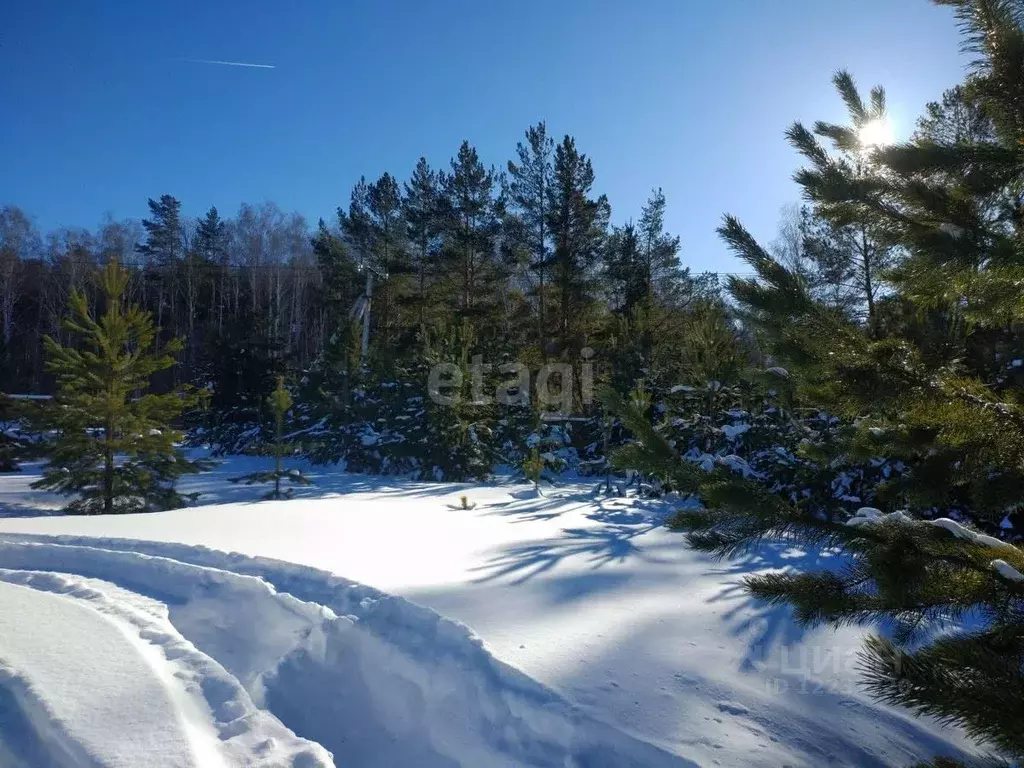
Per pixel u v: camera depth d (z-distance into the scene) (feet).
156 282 151.33
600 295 91.71
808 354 9.05
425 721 12.01
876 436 10.33
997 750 6.16
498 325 91.81
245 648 15.12
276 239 164.35
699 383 41.78
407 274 105.19
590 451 60.23
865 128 8.83
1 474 61.77
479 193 97.30
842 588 7.89
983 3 7.23
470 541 23.47
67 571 20.24
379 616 14.94
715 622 15.62
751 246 9.20
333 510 30.35
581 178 88.33
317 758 9.96
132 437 38.17
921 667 6.23
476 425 55.83
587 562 20.62
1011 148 7.45
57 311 140.56
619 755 10.11
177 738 10.07
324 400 68.33
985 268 7.54
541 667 12.37
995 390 10.18
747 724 11.16
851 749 10.90
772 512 7.96
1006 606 7.26
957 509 18.39
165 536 22.94
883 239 8.55
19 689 11.55
